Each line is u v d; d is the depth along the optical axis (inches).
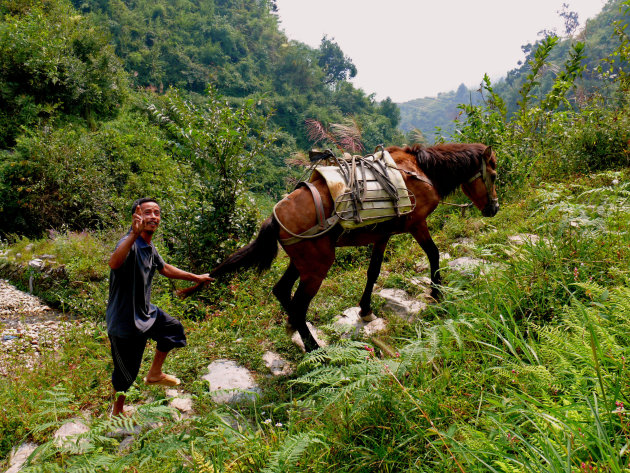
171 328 134.6
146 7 3321.9
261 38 4104.3
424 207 170.1
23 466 108.2
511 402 94.7
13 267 416.2
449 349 118.6
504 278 144.9
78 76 852.0
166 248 275.0
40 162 572.1
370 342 155.7
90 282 335.9
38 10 953.5
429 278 198.4
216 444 95.3
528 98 354.0
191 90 2933.1
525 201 252.8
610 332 106.7
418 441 93.7
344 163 158.6
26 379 164.7
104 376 160.2
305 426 107.5
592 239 151.3
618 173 224.2
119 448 120.0
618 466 65.1
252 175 294.5
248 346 171.9
